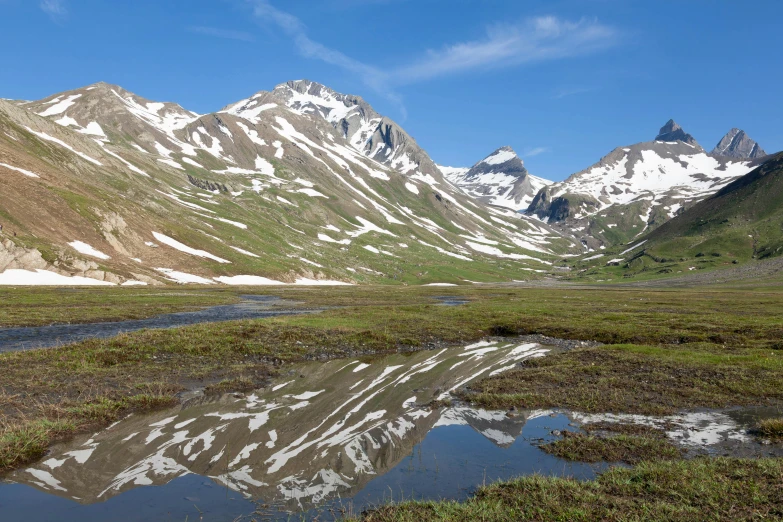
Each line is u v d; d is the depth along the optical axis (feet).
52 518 35.63
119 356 97.14
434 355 116.37
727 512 34.96
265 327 132.67
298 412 66.44
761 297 359.05
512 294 418.51
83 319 163.22
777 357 102.06
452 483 43.29
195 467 46.75
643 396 74.74
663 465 45.47
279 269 570.87
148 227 502.79
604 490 40.19
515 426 61.00
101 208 445.37
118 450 51.06
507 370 97.86
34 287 292.81
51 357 93.45
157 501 38.91
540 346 132.16
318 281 608.19
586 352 113.19
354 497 40.19
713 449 52.39
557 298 346.33
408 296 371.15
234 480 43.68
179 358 100.22
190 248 519.60
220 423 60.90
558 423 62.39
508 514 35.73
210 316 191.83
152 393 72.64
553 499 37.93
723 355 105.81
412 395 76.79
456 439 56.03
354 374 93.25
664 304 273.54
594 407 69.10
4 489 41.19
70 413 61.26
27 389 72.90
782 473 41.91
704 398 73.26
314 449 52.11
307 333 130.82
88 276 352.08
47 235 371.15
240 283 493.36
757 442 54.65
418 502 37.99
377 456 50.34
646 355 106.83
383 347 124.26
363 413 66.33
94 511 36.99
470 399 73.46
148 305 224.74
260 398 73.97
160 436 55.62
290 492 41.09
